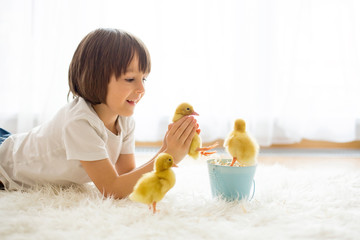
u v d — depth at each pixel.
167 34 2.73
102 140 1.24
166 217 1.01
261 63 2.71
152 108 2.74
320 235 0.93
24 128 2.65
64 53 2.69
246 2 2.71
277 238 0.90
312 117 2.77
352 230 0.97
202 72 2.75
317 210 1.12
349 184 1.50
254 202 1.19
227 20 2.75
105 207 1.05
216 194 1.22
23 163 1.39
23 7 2.70
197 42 2.75
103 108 1.33
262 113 2.72
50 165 1.35
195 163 2.09
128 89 1.22
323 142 2.82
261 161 2.25
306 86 2.77
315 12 2.76
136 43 1.24
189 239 0.88
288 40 2.76
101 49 1.20
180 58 2.75
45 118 2.66
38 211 1.06
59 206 1.09
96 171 1.19
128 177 1.19
